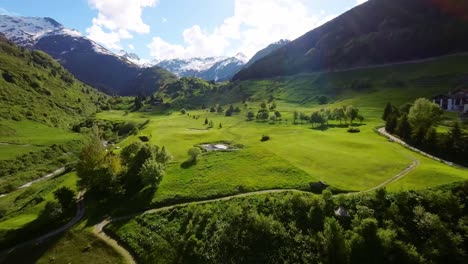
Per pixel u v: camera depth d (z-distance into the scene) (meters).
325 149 86.88
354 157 77.69
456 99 140.12
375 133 106.19
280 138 108.38
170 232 57.88
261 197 60.84
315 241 48.94
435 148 78.75
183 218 60.41
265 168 74.81
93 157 80.19
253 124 156.75
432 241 46.06
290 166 73.25
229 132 134.25
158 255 53.91
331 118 145.00
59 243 59.88
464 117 119.19
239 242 51.62
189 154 89.62
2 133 171.25
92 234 60.94
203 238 54.66
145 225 61.25
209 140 117.19
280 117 166.75
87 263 54.94
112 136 187.00
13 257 57.97
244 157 84.19
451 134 77.00
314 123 141.12
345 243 46.72
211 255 51.22
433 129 82.44
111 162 78.81
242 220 54.56
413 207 51.78
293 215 54.38
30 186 110.81
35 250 58.91
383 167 69.56
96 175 75.69
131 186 76.00
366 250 46.09
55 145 159.50
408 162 71.81
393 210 51.03
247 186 66.94
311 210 53.66
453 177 58.59
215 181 72.06
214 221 57.00
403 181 60.34
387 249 45.47
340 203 54.34
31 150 148.38
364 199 54.59
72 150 162.25
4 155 137.62
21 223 67.50
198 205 62.75
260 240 51.16
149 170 73.06
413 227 48.75
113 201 71.38
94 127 191.00
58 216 67.19
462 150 72.38
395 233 47.00
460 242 45.25
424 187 56.22
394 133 101.00
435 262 43.66
